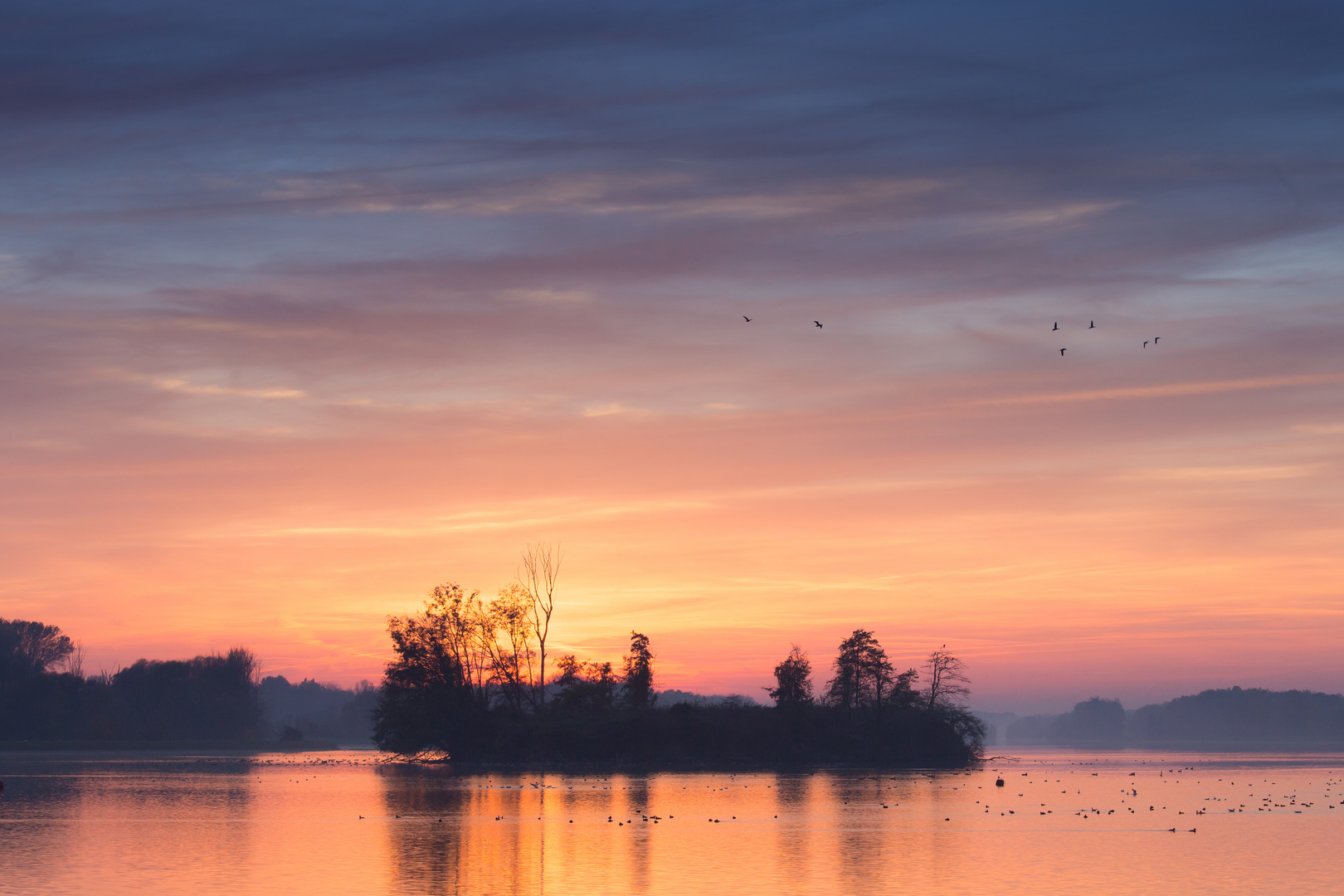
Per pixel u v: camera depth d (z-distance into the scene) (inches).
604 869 2261.3
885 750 7342.5
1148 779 5816.9
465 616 6978.4
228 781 5221.5
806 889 2048.5
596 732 6835.6
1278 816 3513.8
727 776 5831.7
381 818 3280.0
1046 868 2310.5
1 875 2153.1
